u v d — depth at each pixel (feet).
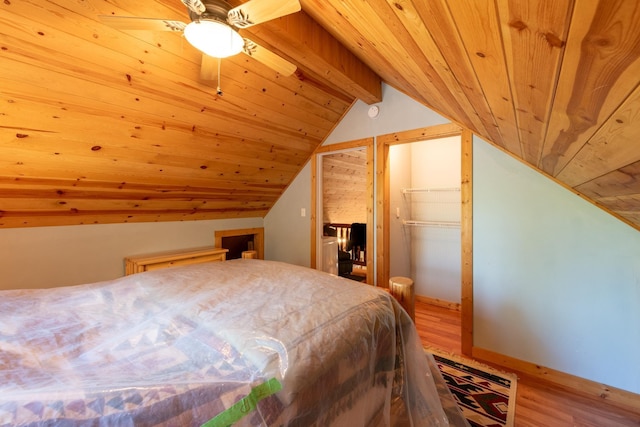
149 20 3.90
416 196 13.01
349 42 6.15
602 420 5.71
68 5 4.44
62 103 5.50
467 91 3.61
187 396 2.22
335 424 3.10
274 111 8.72
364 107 10.17
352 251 16.25
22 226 7.29
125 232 9.19
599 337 6.47
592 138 2.77
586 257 6.57
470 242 8.03
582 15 1.22
